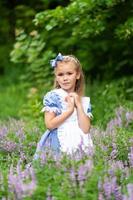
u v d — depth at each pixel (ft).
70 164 16.35
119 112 26.35
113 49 36.73
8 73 44.62
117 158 19.16
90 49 37.27
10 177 15.43
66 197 14.85
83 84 19.77
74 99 19.06
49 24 28.09
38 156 17.75
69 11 27.63
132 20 28.30
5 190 15.40
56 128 19.13
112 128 23.50
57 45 37.73
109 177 15.94
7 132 23.06
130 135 20.93
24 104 34.88
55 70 19.52
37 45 34.63
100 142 19.97
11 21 44.47
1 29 45.24
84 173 15.52
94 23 28.71
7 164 18.47
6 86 42.93
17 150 21.11
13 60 35.17
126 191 15.11
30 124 25.90
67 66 19.20
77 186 15.47
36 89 35.47
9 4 44.34
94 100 31.22
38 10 40.73
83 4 27.20
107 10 28.89
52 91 19.39
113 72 37.29
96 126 24.84
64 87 19.31
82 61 37.60
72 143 18.80
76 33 29.94
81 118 18.92
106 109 28.73
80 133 18.93
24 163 18.98
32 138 22.34
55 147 18.95
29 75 39.24
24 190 14.75
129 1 30.04
